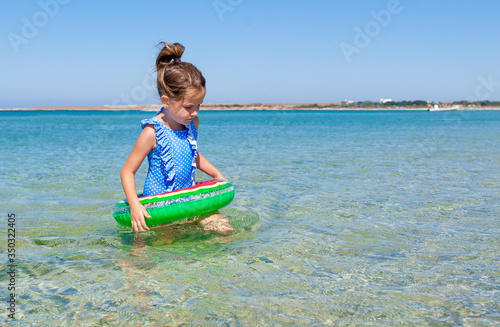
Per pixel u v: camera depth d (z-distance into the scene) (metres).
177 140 3.42
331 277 2.33
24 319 1.85
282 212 3.89
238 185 5.26
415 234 3.17
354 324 1.81
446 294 2.11
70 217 3.75
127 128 25.41
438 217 3.67
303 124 30.84
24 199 4.49
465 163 7.37
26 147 11.42
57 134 18.48
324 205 4.15
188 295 2.09
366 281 2.28
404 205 4.13
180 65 3.14
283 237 3.10
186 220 3.45
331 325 1.80
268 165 7.16
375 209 3.98
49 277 2.33
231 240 3.03
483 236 3.10
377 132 18.92
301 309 1.95
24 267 2.49
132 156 3.28
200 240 3.05
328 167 6.91
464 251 2.77
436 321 1.84
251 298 2.06
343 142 12.80
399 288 2.19
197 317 1.86
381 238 3.07
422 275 2.36
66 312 1.92
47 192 4.88
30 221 3.59
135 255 2.71
